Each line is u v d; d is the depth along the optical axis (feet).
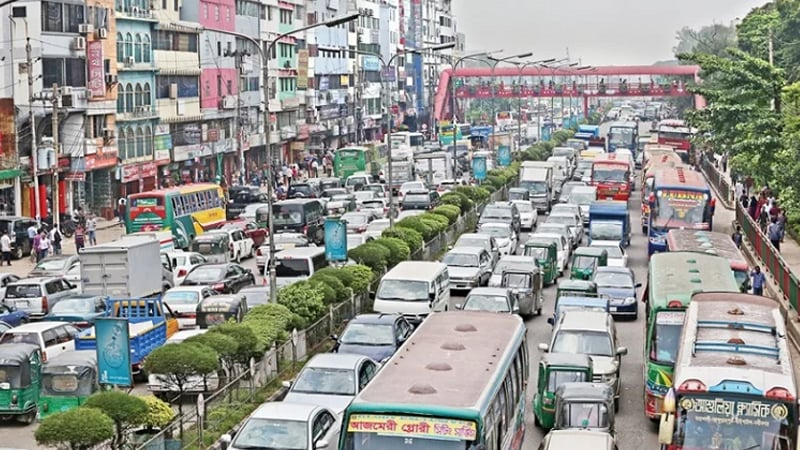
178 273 178.91
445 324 90.07
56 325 123.44
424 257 196.65
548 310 164.35
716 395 77.10
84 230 239.30
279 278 163.12
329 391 96.43
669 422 77.15
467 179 347.36
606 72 565.94
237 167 367.25
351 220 224.53
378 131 538.06
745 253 202.39
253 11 379.96
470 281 171.01
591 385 96.73
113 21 273.95
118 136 284.41
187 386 106.22
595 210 208.44
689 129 379.76
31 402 107.14
